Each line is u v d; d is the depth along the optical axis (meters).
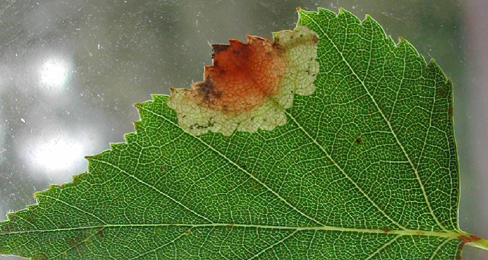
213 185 0.10
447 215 0.10
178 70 0.12
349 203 0.10
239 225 0.10
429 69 0.10
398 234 0.10
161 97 0.10
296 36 0.10
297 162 0.10
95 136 0.12
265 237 0.10
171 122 0.10
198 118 0.10
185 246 0.10
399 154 0.10
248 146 0.10
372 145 0.10
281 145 0.10
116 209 0.10
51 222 0.10
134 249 0.10
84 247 0.10
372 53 0.10
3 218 0.12
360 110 0.10
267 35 0.12
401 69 0.10
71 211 0.10
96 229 0.10
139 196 0.10
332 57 0.10
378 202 0.10
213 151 0.10
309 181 0.10
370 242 0.10
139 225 0.10
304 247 0.10
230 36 0.12
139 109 0.10
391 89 0.10
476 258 0.12
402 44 0.10
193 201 0.10
